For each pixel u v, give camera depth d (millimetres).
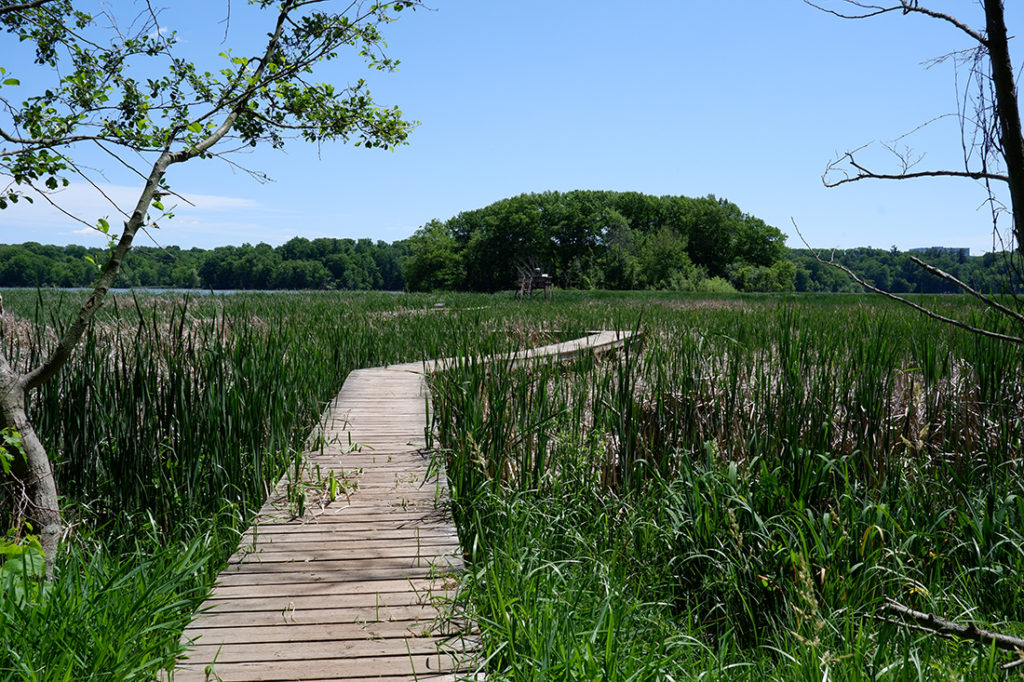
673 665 2980
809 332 8547
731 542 4039
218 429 4727
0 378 3148
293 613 3129
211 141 3711
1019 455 4973
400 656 2791
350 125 4629
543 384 5426
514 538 3922
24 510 3287
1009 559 4008
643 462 4879
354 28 4383
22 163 3322
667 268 60531
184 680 2598
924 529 4184
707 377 6020
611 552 4250
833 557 3814
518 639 2783
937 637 3295
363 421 6945
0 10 3229
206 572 3609
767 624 3812
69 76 3564
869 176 1892
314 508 4543
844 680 2811
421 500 4691
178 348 4738
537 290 31906
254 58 4070
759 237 72375
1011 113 1713
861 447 4992
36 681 2244
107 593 2832
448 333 12461
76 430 4453
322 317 14508
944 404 5316
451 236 83000
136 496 4371
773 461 4844
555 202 74125
